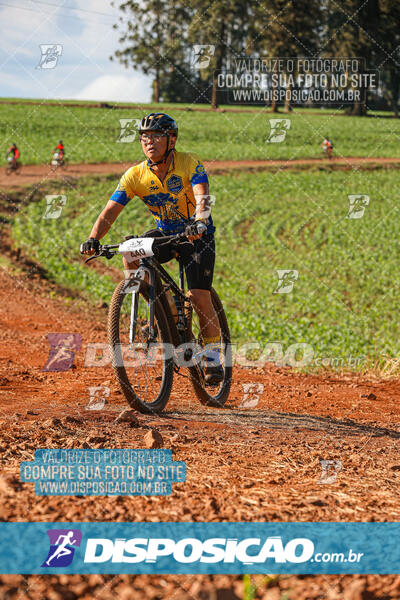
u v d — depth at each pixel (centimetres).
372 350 1574
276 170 6638
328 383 1060
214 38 9119
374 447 565
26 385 763
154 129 609
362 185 6053
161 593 246
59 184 4816
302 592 252
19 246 2867
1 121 8388
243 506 343
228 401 809
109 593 244
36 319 1630
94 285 2288
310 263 3222
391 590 254
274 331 1694
